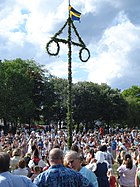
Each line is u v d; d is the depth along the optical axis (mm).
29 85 72250
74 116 85812
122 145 26172
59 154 5855
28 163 14219
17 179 5281
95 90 88312
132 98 119500
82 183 5723
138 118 110875
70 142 25938
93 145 26484
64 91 84312
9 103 68875
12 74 69812
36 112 78625
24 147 25078
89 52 27500
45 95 79188
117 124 101125
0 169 5273
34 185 5363
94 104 86688
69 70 26500
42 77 80125
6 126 68875
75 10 27047
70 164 6473
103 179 11344
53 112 80750
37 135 38000
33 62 80688
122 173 12234
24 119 71625
